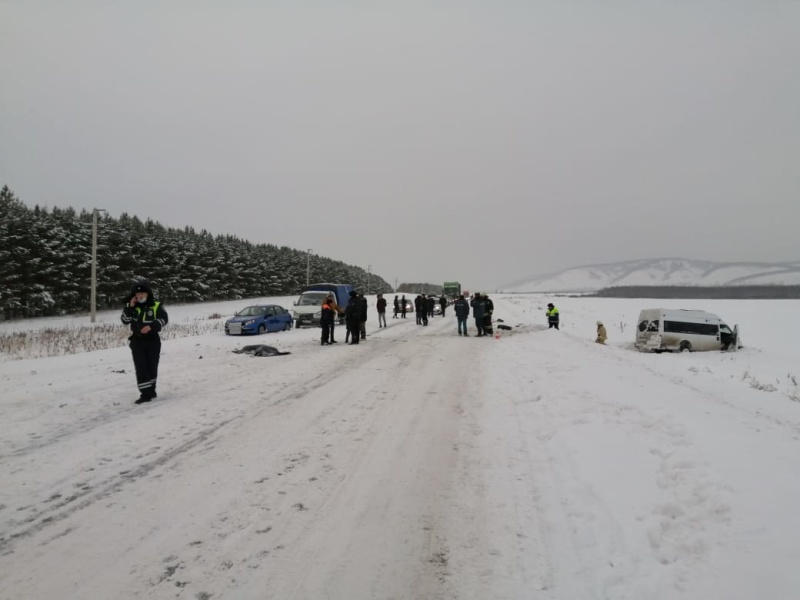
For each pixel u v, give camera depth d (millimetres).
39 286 41469
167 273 57062
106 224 51062
